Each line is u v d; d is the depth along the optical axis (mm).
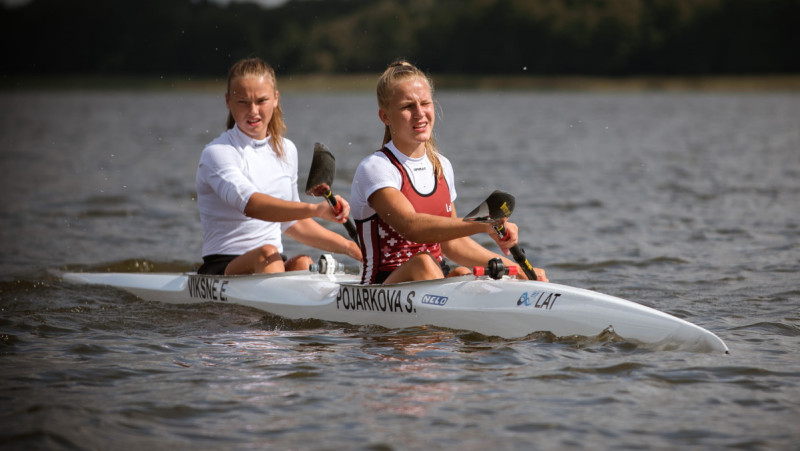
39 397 11984
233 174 17641
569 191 40688
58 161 60531
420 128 15156
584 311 14422
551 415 11133
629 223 30672
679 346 13789
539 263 23672
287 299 17047
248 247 18500
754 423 10805
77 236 29438
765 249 24828
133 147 75562
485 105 184750
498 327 14758
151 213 34969
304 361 13680
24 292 20000
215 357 14047
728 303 18172
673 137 81062
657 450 10023
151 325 16578
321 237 19062
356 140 81375
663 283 20562
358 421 10984
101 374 13062
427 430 10656
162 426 10891
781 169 48625
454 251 16703
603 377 12594
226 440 10438
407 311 15492
